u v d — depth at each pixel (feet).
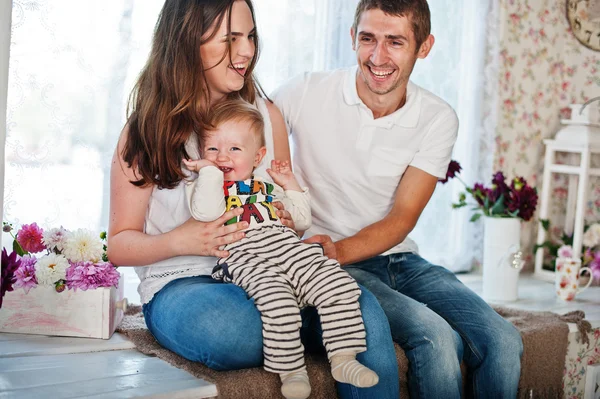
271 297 5.50
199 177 5.67
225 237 5.74
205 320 5.67
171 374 5.85
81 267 6.72
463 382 6.88
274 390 5.70
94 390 5.46
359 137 7.17
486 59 11.41
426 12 6.86
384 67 6.84
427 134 7.30
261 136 6.14
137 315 7.56
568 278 10.00
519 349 6.70
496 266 9.91
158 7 8.66
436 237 11.54
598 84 12.07
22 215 7.93
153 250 5.95
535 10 11.94
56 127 8.00
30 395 5.32
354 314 5.63
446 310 6.92
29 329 6.80
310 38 9.68
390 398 5.77
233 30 6.07
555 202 12.44
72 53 8.02
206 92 6.24
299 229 6.38
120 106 8.44
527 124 12.14
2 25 4.95
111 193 6.25
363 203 7.39
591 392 8.54
